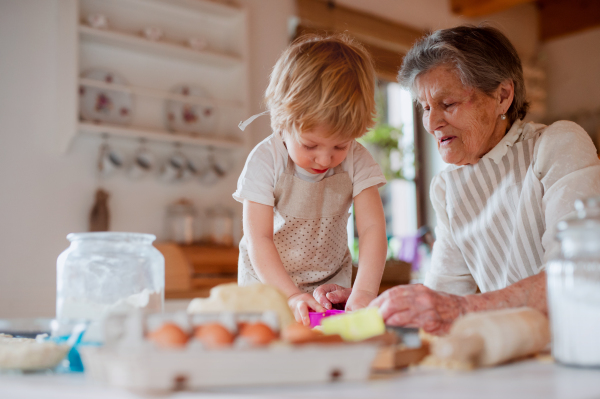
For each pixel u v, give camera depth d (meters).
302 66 1.15
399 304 0.79
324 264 1.39
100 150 2.75
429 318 0.78
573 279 0.61
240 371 0.50
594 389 0.50
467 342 0.58
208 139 2.94
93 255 0.75
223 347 0.52
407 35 3.95
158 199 2.91
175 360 0.48
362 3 3.78
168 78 3.02
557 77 4.95
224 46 3.24
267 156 1.29
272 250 1.22
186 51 2.93
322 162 1.16
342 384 0.52
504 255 1.32
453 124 1.26
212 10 3.11
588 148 1.14
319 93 1.11
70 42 2.58
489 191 1.32
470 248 1.39
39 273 2.57
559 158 1.15
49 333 0.88
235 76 3.17
